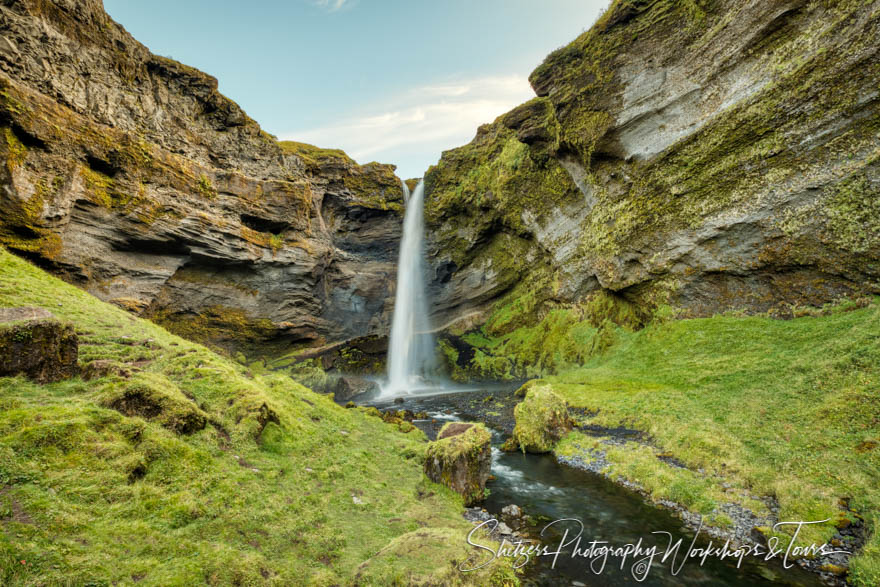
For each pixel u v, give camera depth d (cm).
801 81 1952
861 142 1761
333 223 4912
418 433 1947
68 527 550
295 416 1477
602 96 3005
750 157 2202
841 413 1259
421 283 5403
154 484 745
